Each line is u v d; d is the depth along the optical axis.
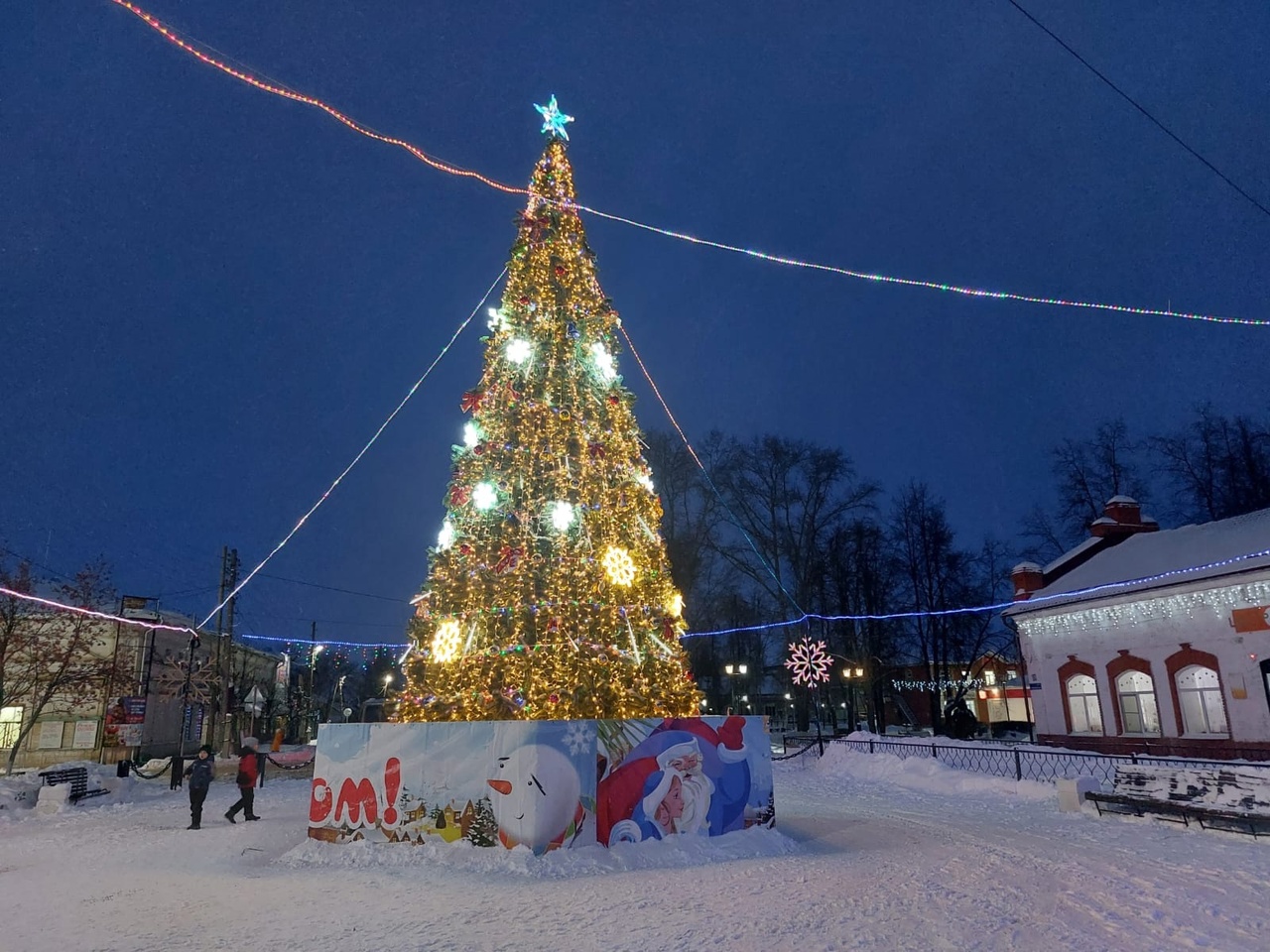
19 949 6.37
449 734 10.13
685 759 10.70
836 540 39.81
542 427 12.02
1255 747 21.27
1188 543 26.12
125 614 34.81
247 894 8.20
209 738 35.69
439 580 11.63
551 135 14.05
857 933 6.43
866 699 40.12
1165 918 6.92
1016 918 6.89
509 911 7.26
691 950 6.04
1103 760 18.50
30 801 18.62
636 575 11.78
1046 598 27.86
